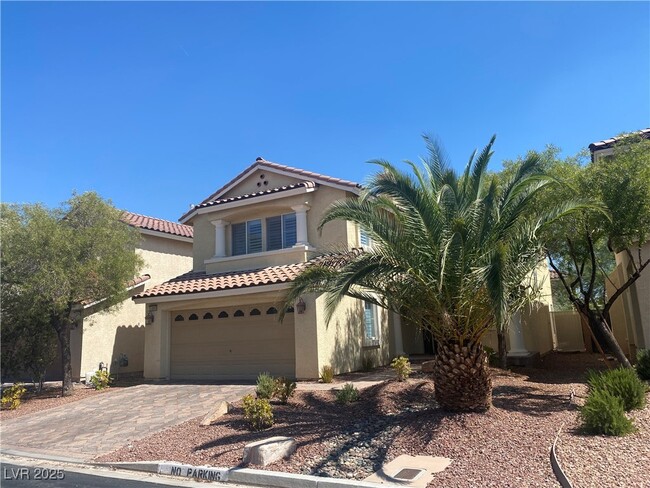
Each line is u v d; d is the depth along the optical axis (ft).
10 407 51.42
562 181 33.83
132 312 75.00
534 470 24.06
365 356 62.95
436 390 33.99
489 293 27.89
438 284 30.53
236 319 60.49
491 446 27.71
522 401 37.52
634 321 57.98
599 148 52.95
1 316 57.06
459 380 32.78
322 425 35.04
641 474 22.25
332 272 35.22
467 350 32.94
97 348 69.26
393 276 32.40
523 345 60.90
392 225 32.83
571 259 49.11
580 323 89.81
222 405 40.27
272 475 26.30
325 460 28.53
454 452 27.63
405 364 45.83
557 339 90.68
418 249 31.12
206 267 66.90
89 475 29.27
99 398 52.44
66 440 37.68
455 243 30.37
